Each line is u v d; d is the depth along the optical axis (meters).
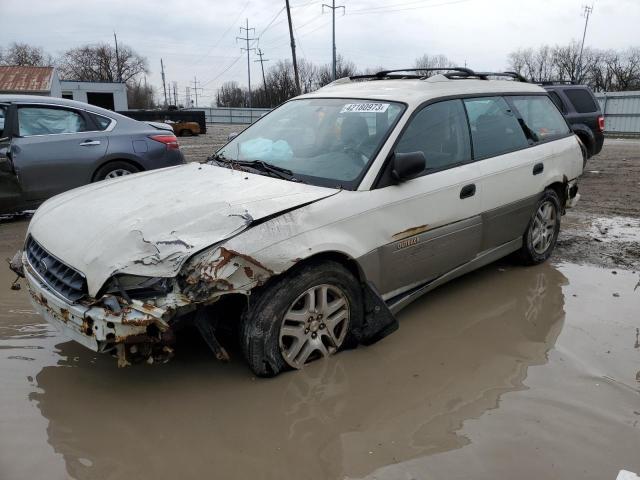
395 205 3.60
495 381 3.27
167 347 2.78
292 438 2.72
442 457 2.59
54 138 6.88
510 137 4.83
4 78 34.47
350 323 3.50
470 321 4.11
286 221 3.06
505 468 2.52
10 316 4.04
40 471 2.46
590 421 2.88
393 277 3.68
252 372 3.25
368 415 2.91
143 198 3.36
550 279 5.02
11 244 5.90
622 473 2.50
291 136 4.15
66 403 2.98
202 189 3.44
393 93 4.12
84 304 2.79
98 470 2.48
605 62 71.06
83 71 93.81
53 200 3.79
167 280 2.73
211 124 58.44
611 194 9.23
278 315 3.08
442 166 4.05
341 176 3.58
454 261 4.21
